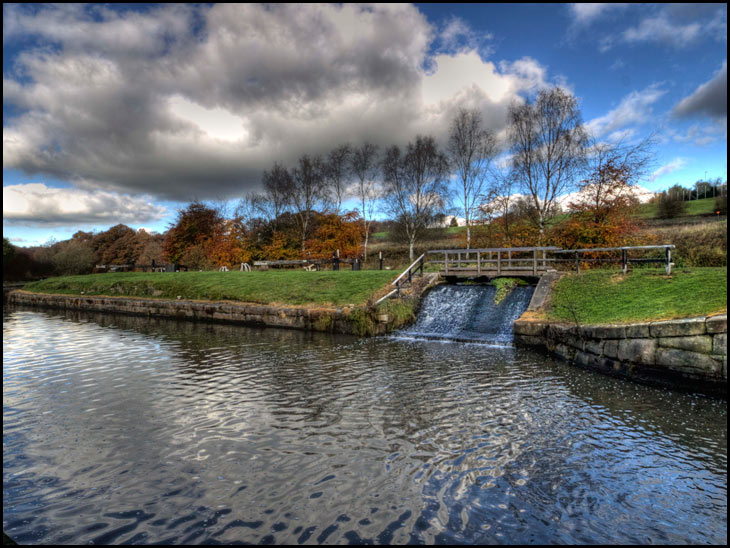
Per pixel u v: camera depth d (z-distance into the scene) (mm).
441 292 16172
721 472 4531
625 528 3584
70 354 11336
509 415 6195
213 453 5008
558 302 12453
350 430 5668
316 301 16250
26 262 51406
